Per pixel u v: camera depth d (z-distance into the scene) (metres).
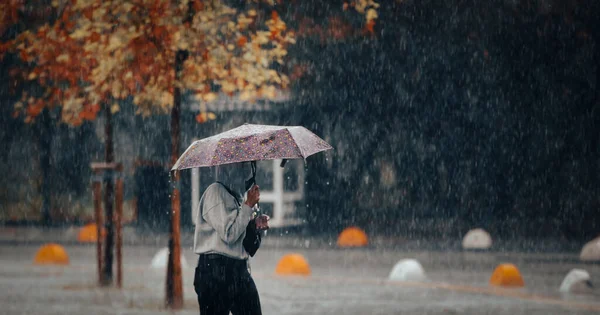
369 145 52.16
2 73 39.81
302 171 52.72
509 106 50.28
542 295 26.84
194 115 50.00
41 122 54.75
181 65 24.33
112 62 24.30
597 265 35.97
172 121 24.31
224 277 13.09
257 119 50.47
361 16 48.06
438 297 25.80
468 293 26.91
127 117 53.69
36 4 26.59
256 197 13.06
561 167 50.03
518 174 50.69
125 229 52.50
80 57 25.27
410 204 52.19
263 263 36.62
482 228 49.28
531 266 35.50
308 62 49.72
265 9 42.31
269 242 45.72
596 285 29.47
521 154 50.56
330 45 50.41
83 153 55.84
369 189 52.38
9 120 54.06
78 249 42.28
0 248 42.66
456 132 51.34
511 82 49.94
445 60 50.38
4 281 29.52
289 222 52.03
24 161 56.41
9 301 24.16
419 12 49.75
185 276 31.72
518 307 23.55
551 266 35.53
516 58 49.47
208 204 13.12
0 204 57.19
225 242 13.00
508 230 48.47
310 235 49.69
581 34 48.34
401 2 49.66
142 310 22.64
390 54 50.59
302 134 13.76
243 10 29.23
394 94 51.31
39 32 25.02
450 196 51.62
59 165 56.09
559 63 49.00
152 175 54.09
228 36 24.66
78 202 56.31
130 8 23.53
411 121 51.66
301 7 47.28
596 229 47.56
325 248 43.06
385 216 52.16
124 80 24.89
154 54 24.03
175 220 23.53
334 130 52.00
